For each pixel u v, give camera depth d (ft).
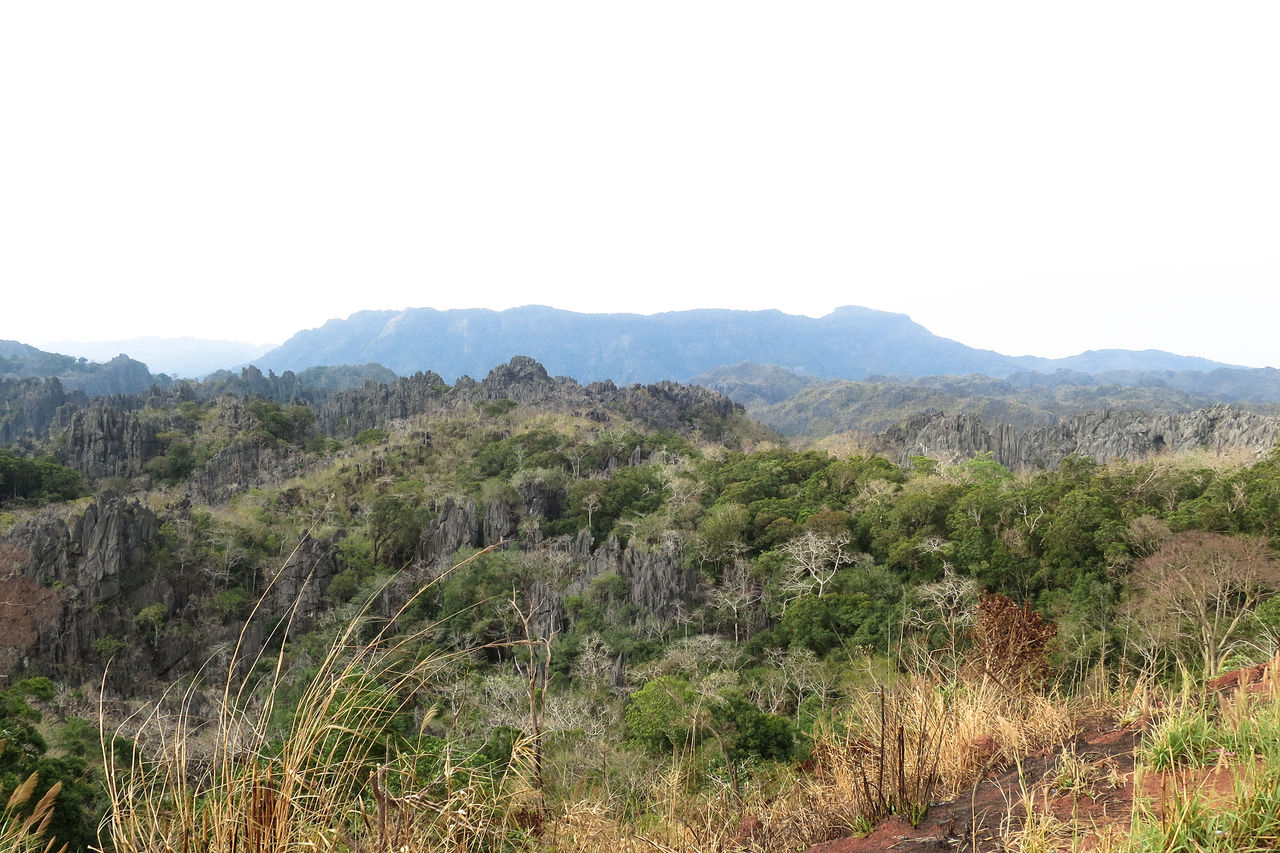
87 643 172.76
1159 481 165.17
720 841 13.69
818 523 170.50
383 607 159.74
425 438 344.08
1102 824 9.92
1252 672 14.08
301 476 313.53
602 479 255.70
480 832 10.56
